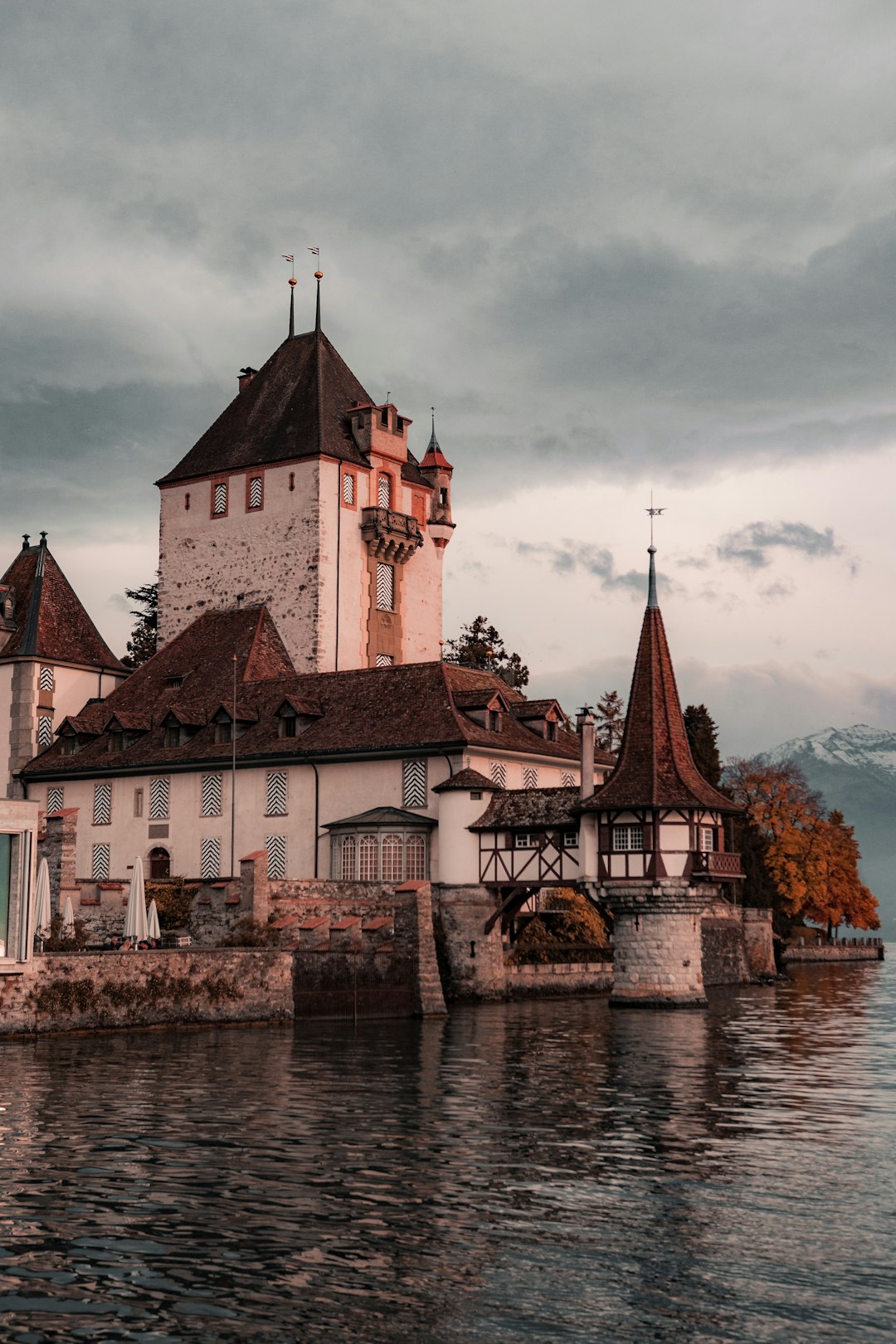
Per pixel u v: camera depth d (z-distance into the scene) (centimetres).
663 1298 1717
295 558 7800
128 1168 2348
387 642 8106
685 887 5672
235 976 4816
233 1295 1723
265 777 6800
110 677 8138
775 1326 1636
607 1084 3391
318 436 7850
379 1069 3647
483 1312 1672
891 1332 1619
